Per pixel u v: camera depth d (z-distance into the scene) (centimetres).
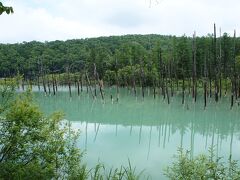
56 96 7725
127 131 3594
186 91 7525
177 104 5716
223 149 2658
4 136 967
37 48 14425
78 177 987
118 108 5606
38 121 1010
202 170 884
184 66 8456
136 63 10275
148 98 6819
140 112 5091
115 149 2614
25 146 967
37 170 927
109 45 15675
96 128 3791
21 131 990
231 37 7975
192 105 5497
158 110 5209
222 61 7594
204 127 3850
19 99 1030
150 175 1878
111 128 3803
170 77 7512
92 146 2712
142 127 3906
